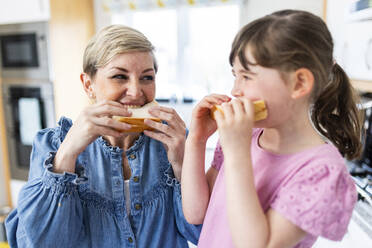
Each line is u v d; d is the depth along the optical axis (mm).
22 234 682
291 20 522
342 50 1414
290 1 2119
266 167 587
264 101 519
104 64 686
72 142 657
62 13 2250
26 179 2541
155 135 734
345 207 492
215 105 609
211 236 643
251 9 2225
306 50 503
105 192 740
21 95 2445
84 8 2443
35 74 2385
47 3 2178
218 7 2408
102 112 639
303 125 562
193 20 2482
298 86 510
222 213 626
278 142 592
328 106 652
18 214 683
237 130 517
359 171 1323
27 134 2488
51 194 665
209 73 2545
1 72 2477
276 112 524
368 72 1171
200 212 716
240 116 517
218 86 2547
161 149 818
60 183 663
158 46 2613
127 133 719
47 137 782
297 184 511
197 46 2527
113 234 724
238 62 546
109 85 698
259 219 490
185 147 727
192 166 713
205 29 2480
